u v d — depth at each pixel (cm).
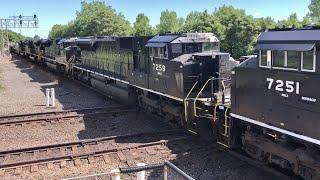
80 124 1658
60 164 1156
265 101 990
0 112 1912
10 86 2847
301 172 923
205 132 1316
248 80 1048
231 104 1129
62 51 3466
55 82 3089
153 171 1055
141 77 1773
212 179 1041
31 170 1115
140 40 1764
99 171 1110
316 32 828
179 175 708
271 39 944
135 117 1755
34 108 2008
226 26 4397
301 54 867
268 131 1020
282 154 966
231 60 1414
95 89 2577
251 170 1068
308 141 865
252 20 4219
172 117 1557
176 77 1428
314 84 837
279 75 936
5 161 1202
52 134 1511
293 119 902
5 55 7450
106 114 1791
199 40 1505
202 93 1410
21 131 1552
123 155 1230
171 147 1293
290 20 4894
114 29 7794
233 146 1158
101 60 2438
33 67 4453
